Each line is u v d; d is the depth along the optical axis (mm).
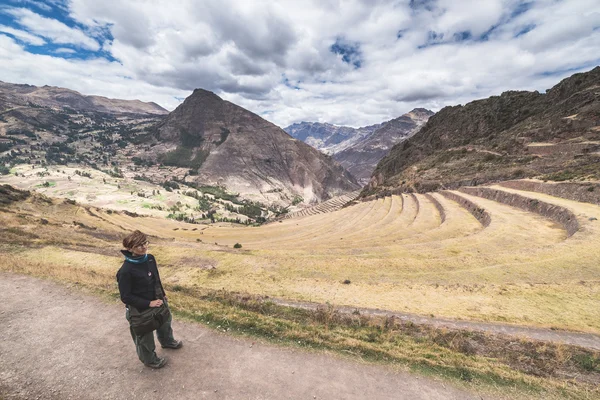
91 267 21984
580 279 19031
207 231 107438
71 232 38562
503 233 32562
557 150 67812
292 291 19625
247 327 9000
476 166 86812
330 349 8133
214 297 14781
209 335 8414
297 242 55344
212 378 6633
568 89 101312
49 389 6121
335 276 22922
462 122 144500
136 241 5875
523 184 53812
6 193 92500
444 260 25344
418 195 81812
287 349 7992
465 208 55094
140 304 5840
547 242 29188
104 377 6500
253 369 7051
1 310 9555
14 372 6602
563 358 9562
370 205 98375
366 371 7293
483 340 11234
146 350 6523
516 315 14914
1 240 25703
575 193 41375
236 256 28062
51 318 9094
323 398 6266
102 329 8523
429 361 7883
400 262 25625
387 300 17750
